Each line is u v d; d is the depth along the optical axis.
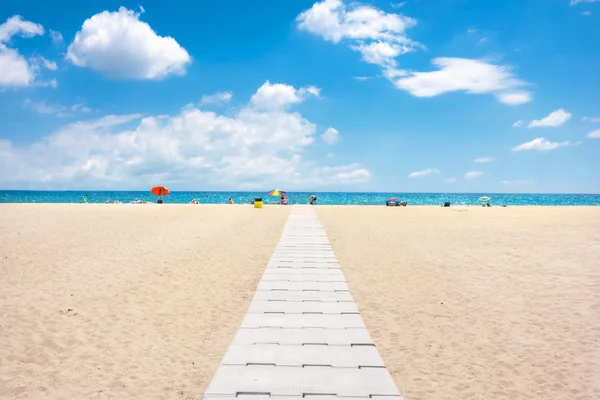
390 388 4.08
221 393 3.95
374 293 9.29
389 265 11.80
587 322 7.29
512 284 9.66
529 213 29.75
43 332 6.90
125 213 25.12
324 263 10.66
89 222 19.75
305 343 5.23
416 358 6.23
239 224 20.92
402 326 7.44
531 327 7.21
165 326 7.46
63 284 9.45
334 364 4.61
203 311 8.26
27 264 10.98
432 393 5.26
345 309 6.70
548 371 5.74
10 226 17.36
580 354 6.17
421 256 12.95
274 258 11.36
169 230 17.95
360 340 5.34
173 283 10.01
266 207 35.53
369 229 19.48
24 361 5.93
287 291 7.87
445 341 6.81
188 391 5.30
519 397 5.14
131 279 10.12
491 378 5.62
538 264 11.34
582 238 15.22
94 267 11.02
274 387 4.07
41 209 26.89
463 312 8.06
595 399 5.04
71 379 5.53
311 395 3.93
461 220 24.00
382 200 101.25
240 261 12.33
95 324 7.38
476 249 13.89
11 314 7.56
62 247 13.23
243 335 5.51
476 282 9.95
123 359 6.16
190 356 6.32
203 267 11.55
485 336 6.96
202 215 25.20
